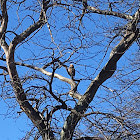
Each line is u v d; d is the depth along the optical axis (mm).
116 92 9070
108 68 9422
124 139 8750
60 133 9211
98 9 9078
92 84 9562
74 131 9242
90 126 8852
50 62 8336
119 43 9320
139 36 9234
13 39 8750
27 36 8820
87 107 9180
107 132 8820
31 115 8992
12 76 8695
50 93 8758
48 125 8930
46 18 8023
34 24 8867
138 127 8906
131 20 9000
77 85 9656
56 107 9023
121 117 8875
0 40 9070
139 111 9125
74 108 9406
